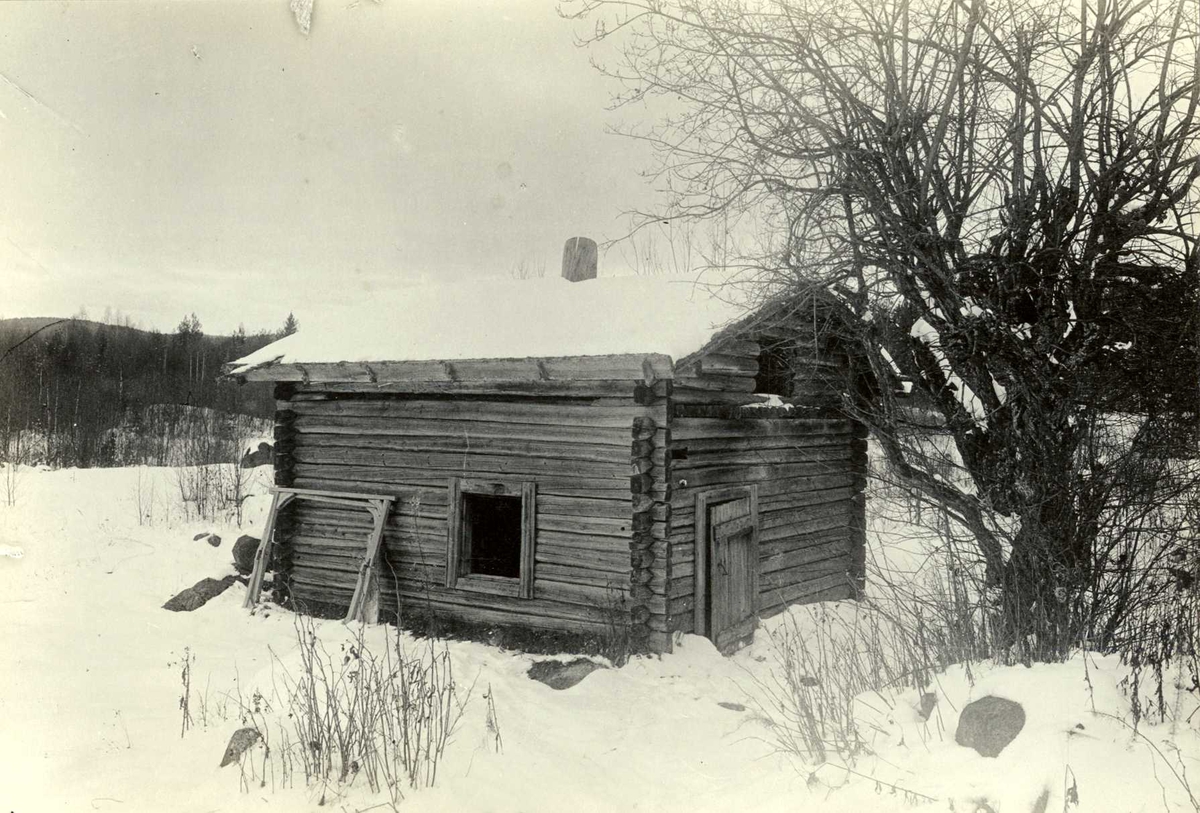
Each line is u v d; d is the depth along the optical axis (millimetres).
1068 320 6199
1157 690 4609
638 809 5086
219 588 11492
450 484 9875
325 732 5852
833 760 5246
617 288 10633
